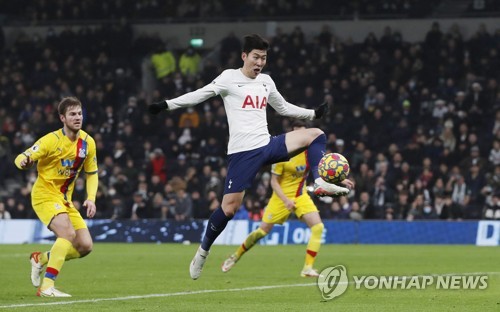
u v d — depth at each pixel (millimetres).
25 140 70250
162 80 75875
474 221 55188
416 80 71000
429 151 62625
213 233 23797
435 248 50625
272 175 32656
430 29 76188
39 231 57594
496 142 60781
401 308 21469
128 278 31422
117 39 79062
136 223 57844
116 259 41781
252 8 81625
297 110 24578
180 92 72188
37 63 78438
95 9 83188
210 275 32781
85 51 79562
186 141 66812
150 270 35156
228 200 23359
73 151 24453
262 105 23469
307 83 71875
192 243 57031
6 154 69812
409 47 73625
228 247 52312
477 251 47344
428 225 55594
